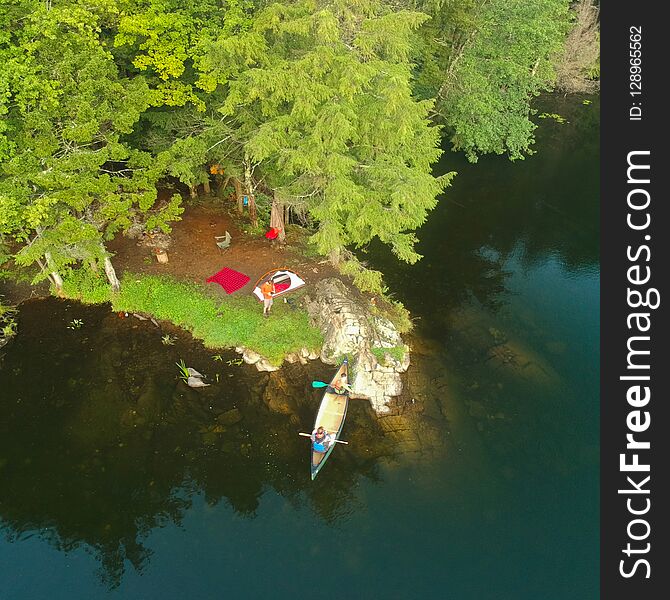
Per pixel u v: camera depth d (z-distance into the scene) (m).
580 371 22.67
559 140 41.72
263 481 18.22
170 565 16.20
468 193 35.31
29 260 18.81
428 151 22.77
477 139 34.22
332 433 19.23
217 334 22.58
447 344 23.67
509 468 18.89
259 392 20.84
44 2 18.06
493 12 32.38
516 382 22.02
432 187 21.16
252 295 24.20
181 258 26.02
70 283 24.23
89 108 17.77
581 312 25.75
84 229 19.48
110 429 19.42
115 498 17.64
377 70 18.69
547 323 25.08
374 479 18.33
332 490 18.00
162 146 24.62
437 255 29.42
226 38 19.66
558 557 16.56
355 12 19.84
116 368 21.44
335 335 22.12
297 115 19.14
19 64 16.45
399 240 23.20
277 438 19.39
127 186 20.31
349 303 23.03
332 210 20.03
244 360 21.95
